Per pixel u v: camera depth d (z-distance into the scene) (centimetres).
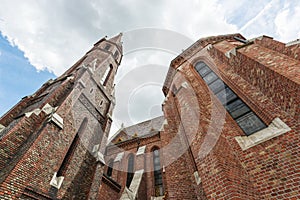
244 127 691
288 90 571
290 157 506
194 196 794
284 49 712
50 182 841
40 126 925
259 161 560
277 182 493
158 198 1282
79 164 1097
